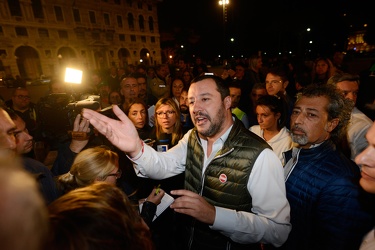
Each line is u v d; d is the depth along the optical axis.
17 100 3.20
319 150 1.18
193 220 1.36
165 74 6.38
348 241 0.99
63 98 2.17
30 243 0.29
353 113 1.81
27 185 0.31
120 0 34.19
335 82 1.97
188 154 1.45
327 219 1.05
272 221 1.07
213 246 1.27
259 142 1.16
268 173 1.10
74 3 28.45
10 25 23.59
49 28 26.66
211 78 1.21
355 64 12.86
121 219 0.49
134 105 2.56
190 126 2.97
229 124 1.28
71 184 1.34
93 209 0.47
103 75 7.53
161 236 1.82
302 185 1.20
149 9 39.38
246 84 4.48
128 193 1.82
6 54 23.67
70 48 29.28
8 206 0.28
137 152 1.26
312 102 1.18
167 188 2.10
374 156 0.65
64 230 0.41
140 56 39.16
